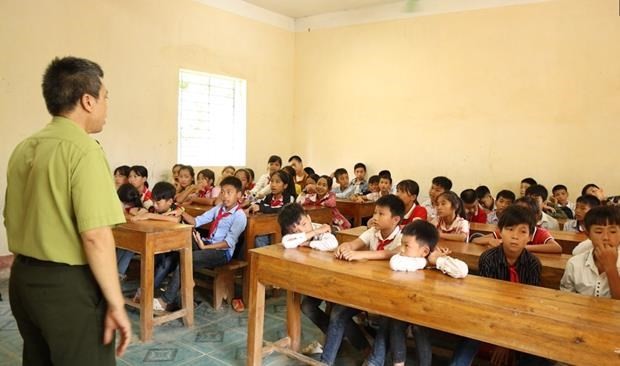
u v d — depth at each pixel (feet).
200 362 8.02
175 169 16.44
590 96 15.62
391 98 19.49
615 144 15.31
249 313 7.34
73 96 4.53
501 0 16.87
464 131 17.88
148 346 8.59
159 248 8.89
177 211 10.95
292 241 7.55
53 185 4.34
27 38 13.38
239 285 12.42
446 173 18.35
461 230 9.68
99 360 4.63
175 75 17.31
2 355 8.12
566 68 15.94
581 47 15.67
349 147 20.74
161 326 9.53
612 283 6.15
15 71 13.19
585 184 15.81
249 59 20.02
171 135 17.33
